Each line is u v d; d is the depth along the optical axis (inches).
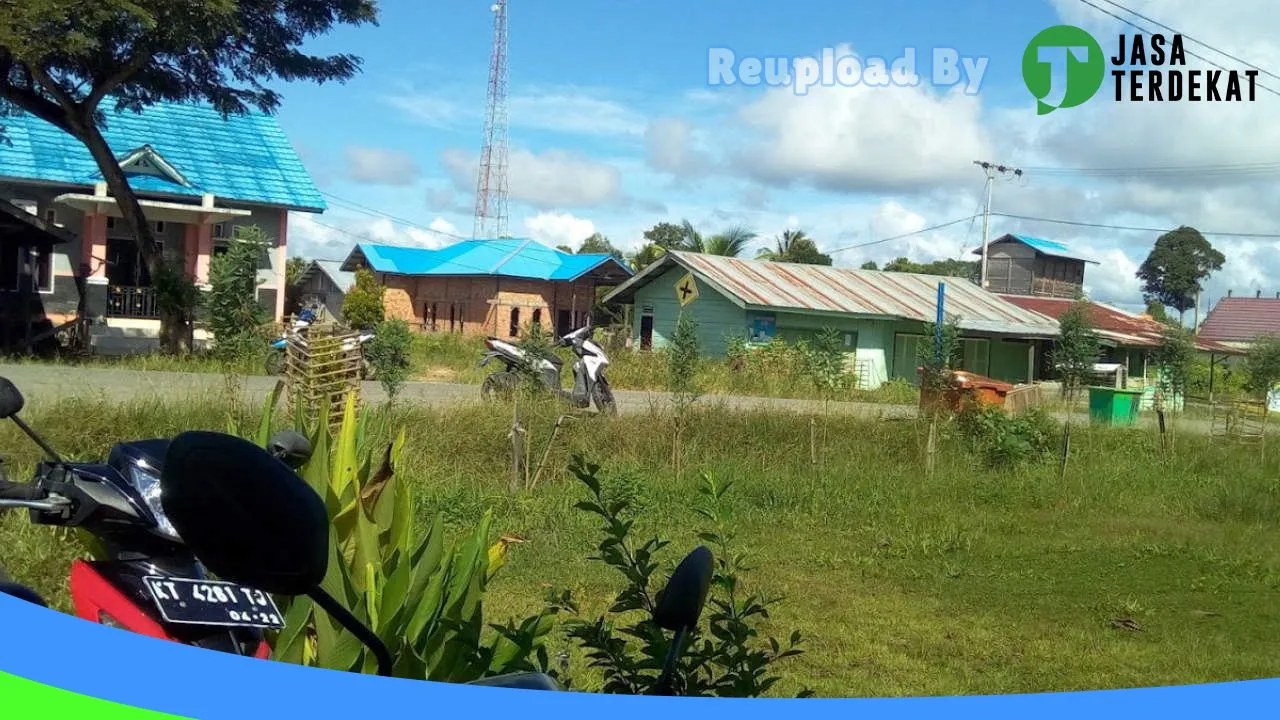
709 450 406.9
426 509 284.7
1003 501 383.6
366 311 1450.5
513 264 1566.2
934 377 604.1
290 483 49.0
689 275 868.6
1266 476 490.9
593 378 532.1
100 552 103.7
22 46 645.9
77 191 1004.6
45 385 490.3
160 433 319.9
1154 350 1386.6
